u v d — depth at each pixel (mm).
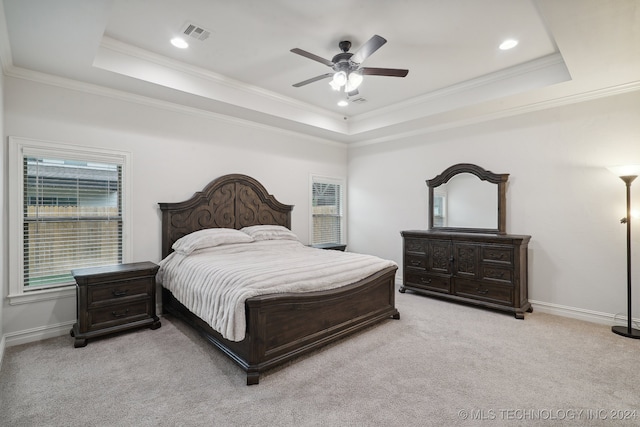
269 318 2436
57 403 2047
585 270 3641
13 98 2980
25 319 3020
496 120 4324
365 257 3676
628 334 3107
